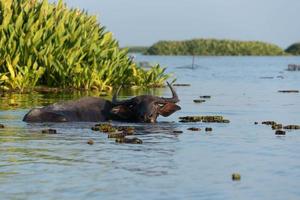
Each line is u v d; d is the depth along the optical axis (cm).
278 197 2388
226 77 11969
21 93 6738
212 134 3806
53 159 2989
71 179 2616
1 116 4553
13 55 7162
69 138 3588
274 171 2792
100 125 4000
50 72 7381
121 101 4400
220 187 2519
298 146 3397
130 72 8238
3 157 3023
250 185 2553
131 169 2798
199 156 3098
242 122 4431
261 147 3362
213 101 6197
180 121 4409
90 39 7931
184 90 7856
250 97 6781
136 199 2348
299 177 2686
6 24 7294
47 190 2452
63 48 7638
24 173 2708
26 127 3997
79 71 7381
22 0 7788
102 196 2381
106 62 7738
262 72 14925
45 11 7725
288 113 5106
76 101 4406
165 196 2391
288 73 14338
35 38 7350
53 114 4272
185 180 2620
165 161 2972
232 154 3161
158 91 7538
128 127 3994
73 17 8044
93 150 3222
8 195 2380
